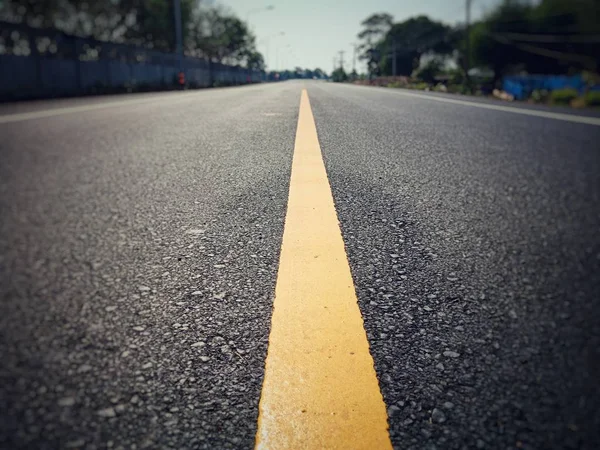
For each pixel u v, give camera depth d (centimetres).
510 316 93
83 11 2406
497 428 62
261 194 189
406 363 77
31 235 143
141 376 73
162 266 118
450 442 60
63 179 220
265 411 65
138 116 561
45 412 65
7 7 2017
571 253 128
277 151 293
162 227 150
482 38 4878
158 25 3097
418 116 556
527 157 279
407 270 115
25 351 79
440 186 205
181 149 304
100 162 260
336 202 176
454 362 77
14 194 193
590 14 4422
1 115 568
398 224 152
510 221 157
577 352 80
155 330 87
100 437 61
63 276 112
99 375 73
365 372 74
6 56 1218
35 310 94
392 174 228
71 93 1398
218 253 127
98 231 146
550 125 462
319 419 64
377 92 1628
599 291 104
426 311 94
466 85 3278
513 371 75
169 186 205
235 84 4719
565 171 240
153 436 61
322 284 105
